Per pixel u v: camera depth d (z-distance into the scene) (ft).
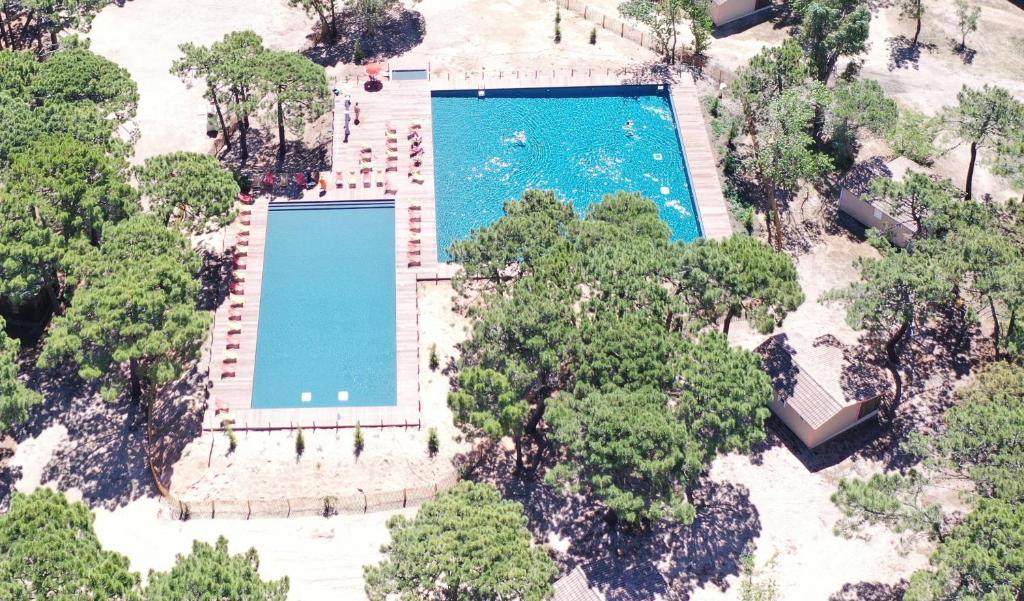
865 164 270.46
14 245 208.54
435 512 174.29
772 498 206.80
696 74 310.04
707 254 207.92
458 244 221.87
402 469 208.13
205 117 294.46
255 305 238.68
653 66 312.09
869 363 225.56
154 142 284.82
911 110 297.33
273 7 340.18
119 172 239.50
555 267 207.72
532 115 299.58
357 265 250.37
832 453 215.72
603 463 179.83
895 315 215.92
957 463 187.21
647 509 181.98
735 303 210.18
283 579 167.22
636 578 185.78
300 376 225.97
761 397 189.88
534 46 320.29
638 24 330.75
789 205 273.33
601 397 187.11
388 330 236.43
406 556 166.20
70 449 210.59
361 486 204.64
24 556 153.48
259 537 194.90
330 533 195.93
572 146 290.56
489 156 286.05
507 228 220.02
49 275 217.77
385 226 261.03
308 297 242.37
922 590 168.04
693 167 280.72
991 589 162.40
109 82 258.78
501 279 228.43
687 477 182.60
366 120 291.38
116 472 206.49
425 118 292.61
